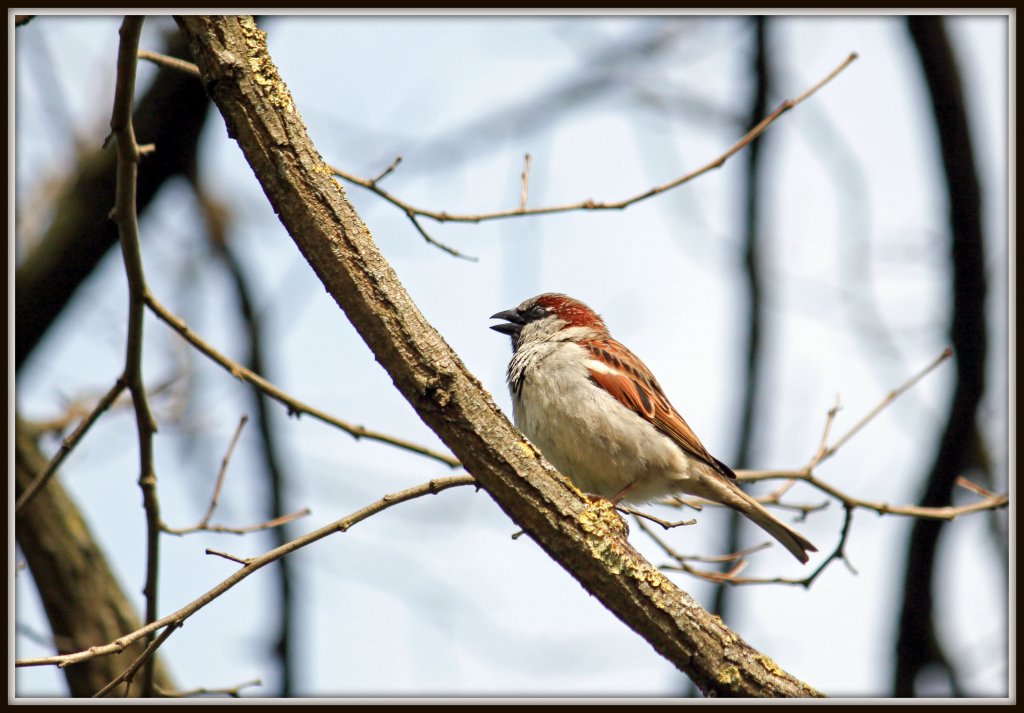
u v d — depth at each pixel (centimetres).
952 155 1296
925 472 1356
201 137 1217
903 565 1378
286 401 873
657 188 864
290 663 1320
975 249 1303
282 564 1338
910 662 1377
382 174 870
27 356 1097
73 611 1030
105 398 799
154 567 833
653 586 659
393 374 624
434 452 898
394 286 620
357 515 709
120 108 685
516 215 877
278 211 612
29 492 797
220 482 855
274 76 610
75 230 1070
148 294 782
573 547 651
